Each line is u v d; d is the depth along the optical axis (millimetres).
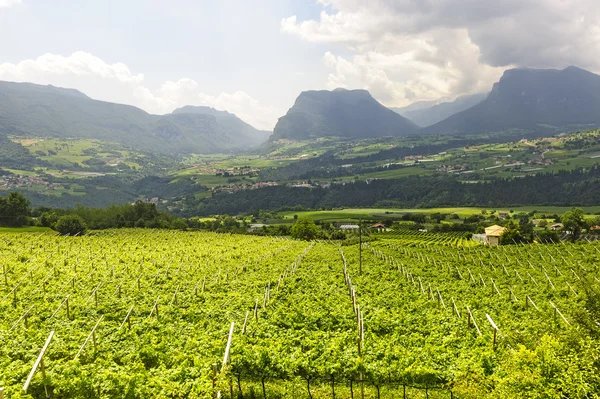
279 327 21953
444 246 73688
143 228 95062
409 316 23594
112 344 18234
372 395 15258
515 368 12297
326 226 120688
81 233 80250
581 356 12258
